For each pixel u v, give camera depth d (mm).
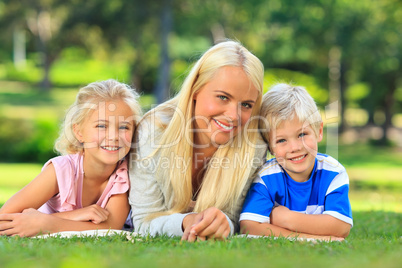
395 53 28594
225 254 3195
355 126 39156
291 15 30359
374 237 4633
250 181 4633
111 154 4461
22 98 42375
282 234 4309
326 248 3492
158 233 4258
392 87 32969
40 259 3031
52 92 46969
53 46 45875
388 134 34125
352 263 2867
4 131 25688
